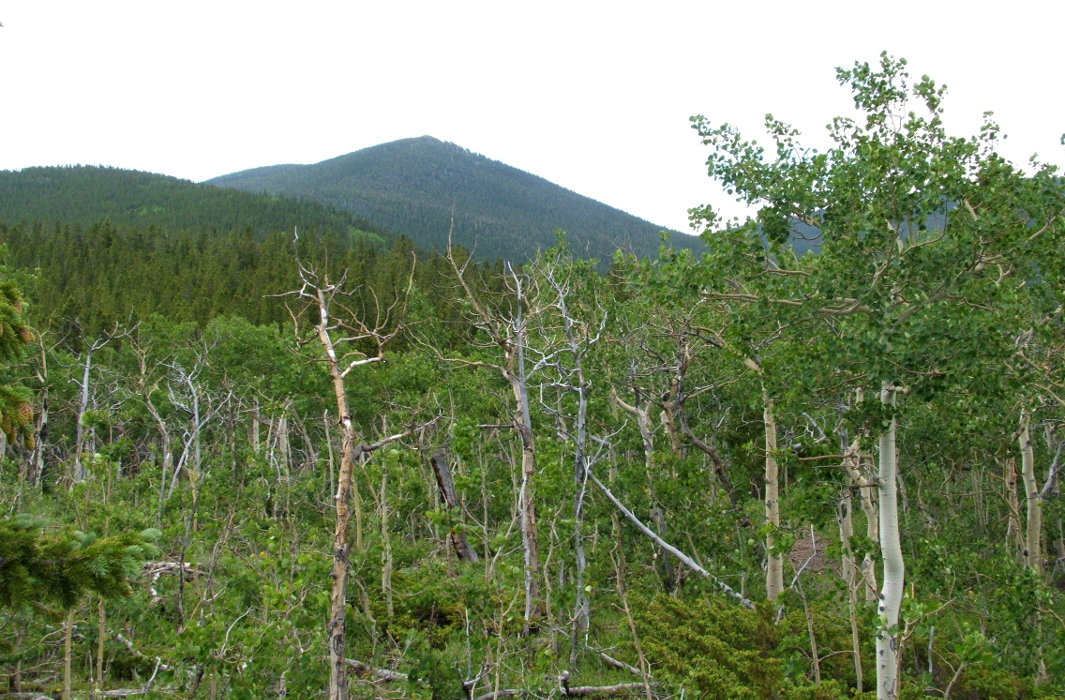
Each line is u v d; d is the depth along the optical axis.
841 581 10.35
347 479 6.38
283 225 116.62
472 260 12.55
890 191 8.09
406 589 12.03
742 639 10.07
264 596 7.74
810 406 10.41
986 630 10.87
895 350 8.07
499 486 15.42
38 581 3.82
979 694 9.44
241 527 12.09
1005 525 17.53
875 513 11.02
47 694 8.46
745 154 9.57
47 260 63.06
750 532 14.55
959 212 8.05
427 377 17.73
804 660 9.16
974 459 16.34
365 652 10.29
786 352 9.45
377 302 7.36
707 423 18.80
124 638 9.45
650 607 10.82
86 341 21.22
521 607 10.85
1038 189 8.32
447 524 10.33
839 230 8.65
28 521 4.01
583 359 14.12
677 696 8.22
